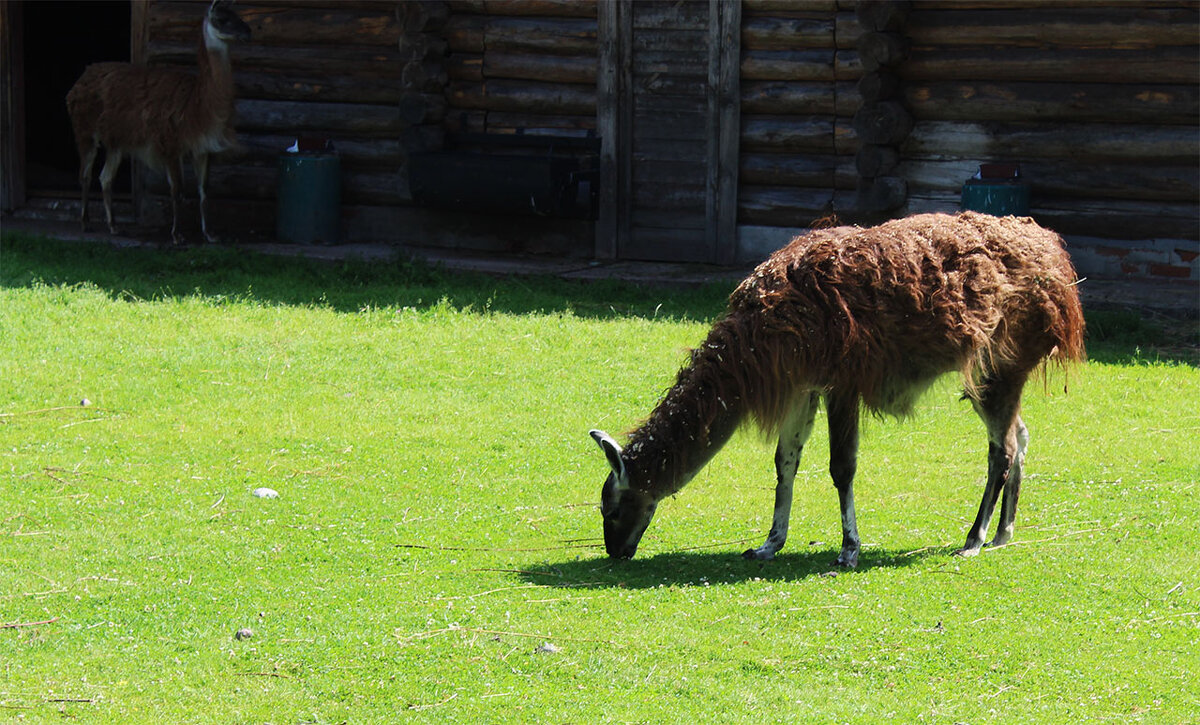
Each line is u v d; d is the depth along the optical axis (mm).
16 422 25734
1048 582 17734
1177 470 23156
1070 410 27109
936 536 20281
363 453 24516
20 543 19438
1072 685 14594
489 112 42844
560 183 40312
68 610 16938
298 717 14023
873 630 16141
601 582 18172
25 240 41906
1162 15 35625
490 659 15398
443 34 42531
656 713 14008
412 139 42281
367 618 16688
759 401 17875
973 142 37750
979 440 25766
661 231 41938
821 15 39281
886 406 18500
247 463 23781
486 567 18922
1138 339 32406
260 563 18875
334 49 44031
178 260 40156
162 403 27375
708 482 23344
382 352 31328
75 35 60250
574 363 30547
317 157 43156
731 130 40188
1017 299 18625
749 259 40906
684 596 17344
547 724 13789
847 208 39656
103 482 22469
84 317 33594
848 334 17578
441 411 27109
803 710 14055
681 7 40406
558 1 41625
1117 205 36875
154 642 15930
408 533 20391
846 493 18531
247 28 41438
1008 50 37125
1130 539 19500
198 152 42750
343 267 39344
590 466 23906
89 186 47062
